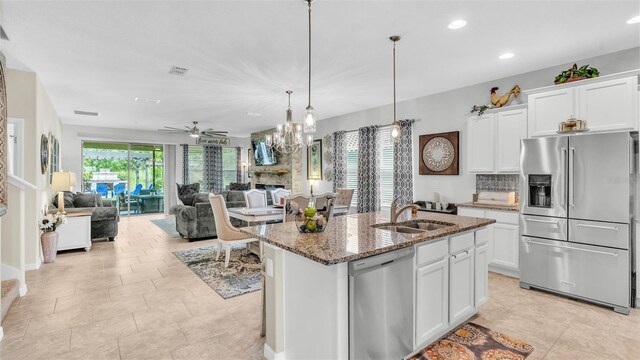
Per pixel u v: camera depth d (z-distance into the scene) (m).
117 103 5.87
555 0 2.49
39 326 2.72
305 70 4.06
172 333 2.62
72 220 5.13
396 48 3.41
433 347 2.41
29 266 4.23
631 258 3.05
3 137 2.71
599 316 2.92
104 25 2.85
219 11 2.63
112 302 3.21
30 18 2.71
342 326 1.81
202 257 4.88
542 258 3.47
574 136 3.23
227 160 11.51
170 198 10.18
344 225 2.82
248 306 3.13
